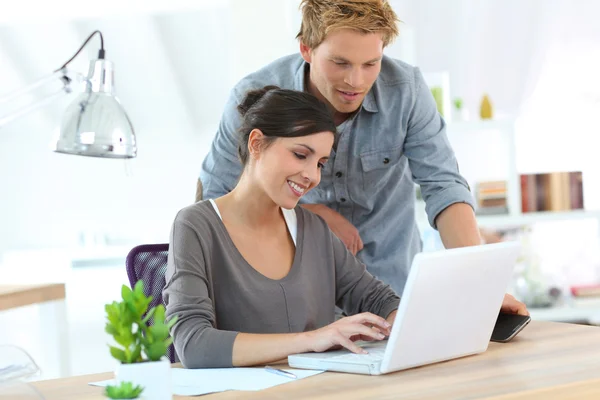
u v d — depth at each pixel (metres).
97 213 8.20
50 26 7.23
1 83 7.77
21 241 8.20
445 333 1.82
